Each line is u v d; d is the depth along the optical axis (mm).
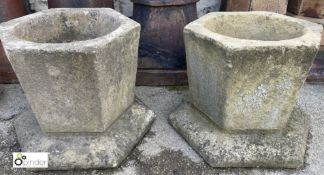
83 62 1248
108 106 1453
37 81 1331
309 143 1603
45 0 2430
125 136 1549
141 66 2043
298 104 1894
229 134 1527
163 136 1658
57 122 1467
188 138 1591
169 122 1735
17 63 1285
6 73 2062
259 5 2049
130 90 1633
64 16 1654
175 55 2000
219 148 1479
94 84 1314
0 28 1423
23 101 1936
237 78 1313
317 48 1266
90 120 1450
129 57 1486
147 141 1626
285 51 1251
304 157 1520
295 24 1538
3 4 1888
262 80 1332
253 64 1277
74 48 1225
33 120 1658
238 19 1693
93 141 1487
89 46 1233
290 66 1298
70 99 1377
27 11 2211
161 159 1521
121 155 1481
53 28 1662
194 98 1670
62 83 1324
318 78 2088
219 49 1294
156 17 1914
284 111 1454
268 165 1458
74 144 1479
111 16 1577
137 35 1486
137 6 1985
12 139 1637
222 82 1365
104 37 1320
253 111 1437
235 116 1454
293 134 1536
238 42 1273
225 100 1401
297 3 2133
